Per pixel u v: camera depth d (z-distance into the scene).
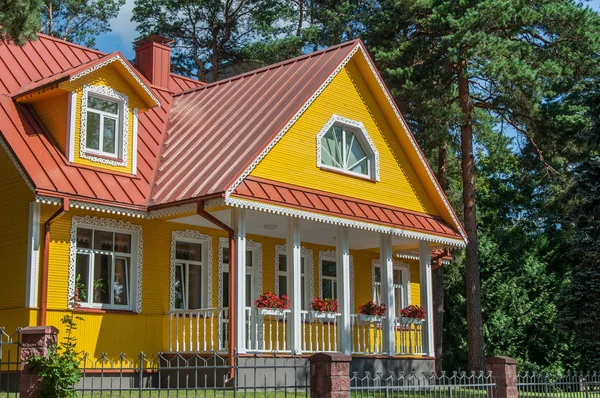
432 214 24.95
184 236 21.16
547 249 42.56
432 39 30.88
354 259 26.39
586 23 29.22
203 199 18.11
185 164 20.45
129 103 20.50
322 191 21.08
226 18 44.88
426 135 30.14
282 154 20.09
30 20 15.32
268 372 18.84
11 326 17.81
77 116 19.16
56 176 18.02
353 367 21.27
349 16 36.25
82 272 18.94
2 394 13.63
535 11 29.72
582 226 25.55
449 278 40.16
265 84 23.06
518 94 29.81
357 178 22.41
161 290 20.31
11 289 18.03
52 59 22.25
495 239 41.69
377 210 22.41
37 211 17.95
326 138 22.05
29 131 18.84
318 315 20.81
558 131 30.39
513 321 39.88
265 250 23.34
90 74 19.52
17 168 18.11
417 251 27.47
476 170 46.22
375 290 27.05
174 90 26.25
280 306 19.55
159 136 22.50
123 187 19.34
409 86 29.59
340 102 22.38
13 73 20.62
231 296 18.47
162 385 19.72
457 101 30.66
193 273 21.53
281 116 20.27
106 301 19.31
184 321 19.83
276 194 19.16
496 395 15.11
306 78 21.95
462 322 40.62
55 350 11.19
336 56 22.41
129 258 19.95
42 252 17.97
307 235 23.50
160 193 19.55
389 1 33.12
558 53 30.27
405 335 25.41
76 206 17.92
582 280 24.77
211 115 22.73
